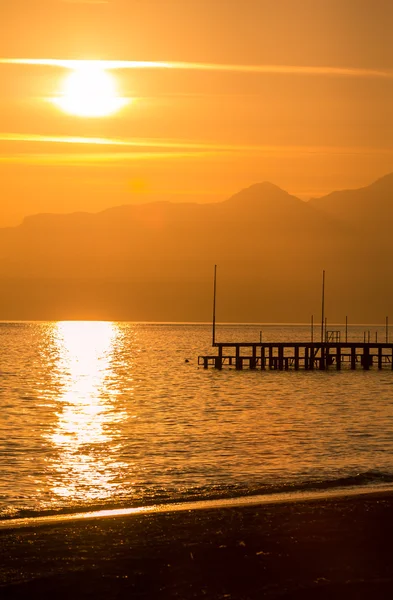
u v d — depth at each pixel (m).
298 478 46.22
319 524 32.47
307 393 109.75
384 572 26.62
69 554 28.47
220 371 149.88
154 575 26.33
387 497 38.06
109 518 33.81
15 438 64.94
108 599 24.45
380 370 150.50
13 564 27.36
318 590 25.00
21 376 146.75
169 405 95.06
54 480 46.03
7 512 37.38
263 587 25.25
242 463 51.84
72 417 82.38
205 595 24.66
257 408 90.88
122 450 58.16
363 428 71.75
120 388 121.69
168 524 32.56
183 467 50.44
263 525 32.31
